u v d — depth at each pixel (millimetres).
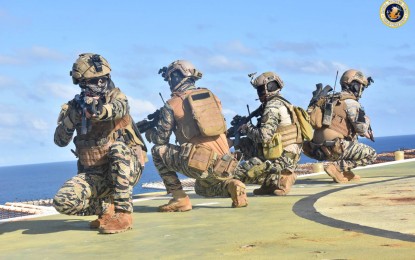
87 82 5684
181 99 7219
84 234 5762
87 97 5586
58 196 5688
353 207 6461
